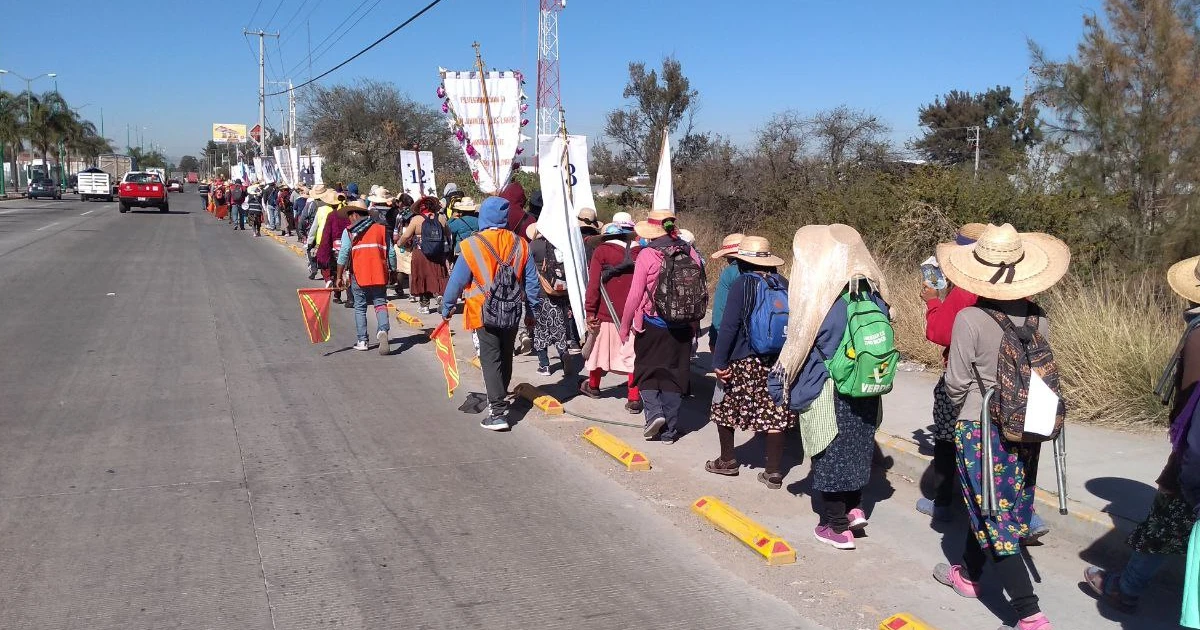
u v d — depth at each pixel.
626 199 24.53
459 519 5.15
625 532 5.02
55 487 5.46
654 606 4.15
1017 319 3.86
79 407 7.32
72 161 96.62
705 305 6.37
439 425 7.11
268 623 3.90
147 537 4.77
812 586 4.41
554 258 8.47
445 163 50.88
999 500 3.79
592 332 7.63
